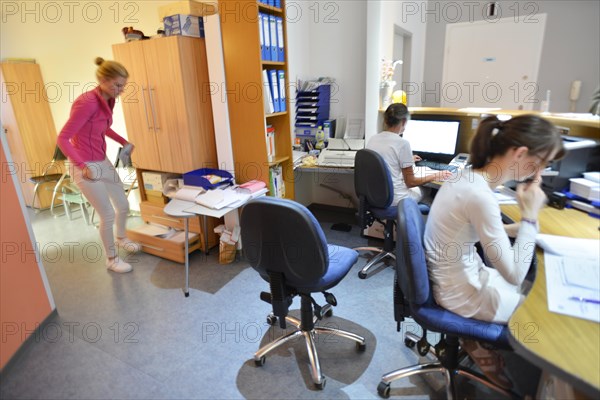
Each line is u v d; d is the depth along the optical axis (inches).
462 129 112.1
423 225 59.9
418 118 117.6
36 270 81.5
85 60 147.3
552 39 177.8
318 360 68.1
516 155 45.5
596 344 35.0
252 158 107.8
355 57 134.1
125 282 103.3
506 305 49.6
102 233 106.4
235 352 75.2
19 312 75.5
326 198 155.0
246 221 58.9
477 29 190.5
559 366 32.5
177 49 98.7
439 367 62.7
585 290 43.2
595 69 173.5
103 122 99.5
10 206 74.2
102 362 73.1
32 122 166.2
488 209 46.2
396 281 59.1
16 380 69.2
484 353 60.2
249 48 96.7
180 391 65.8
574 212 68.1
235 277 104.3
